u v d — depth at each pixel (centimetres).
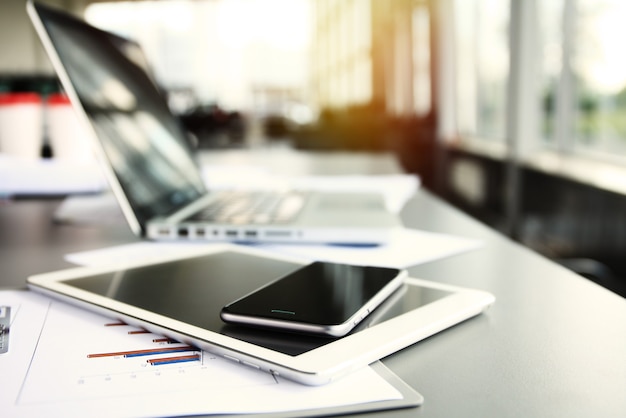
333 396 27
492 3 394
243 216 66
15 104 114
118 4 623
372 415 26
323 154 200
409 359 32
